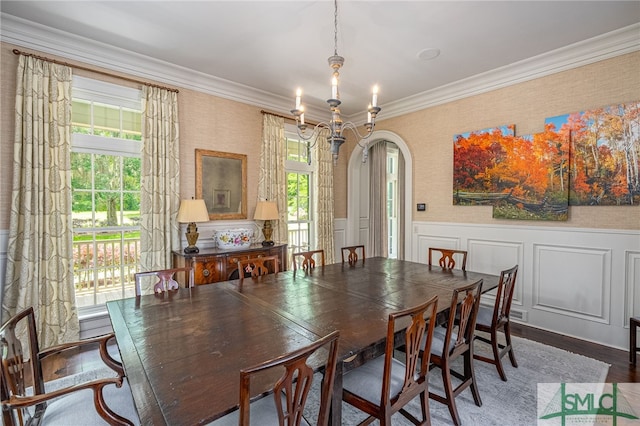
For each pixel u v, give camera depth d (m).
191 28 2.61
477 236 3.71
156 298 2.01
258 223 4.17
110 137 3.12
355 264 3.19
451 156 3.96
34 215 2.61
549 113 3.14
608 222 2.80
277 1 2.24
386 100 4.38
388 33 2.66
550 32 2.65
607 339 2.81
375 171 6.06
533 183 3.22
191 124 3.59
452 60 3.17
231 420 1.18
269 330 1.49
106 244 3.17
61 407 1.31
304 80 3.69
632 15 2.40
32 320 1.47
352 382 1.55
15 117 2.56
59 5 2.30
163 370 1.13
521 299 3.35
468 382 1.94
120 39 2.79
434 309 1.54
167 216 3.32
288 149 4.63
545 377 2.29
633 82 2.65
